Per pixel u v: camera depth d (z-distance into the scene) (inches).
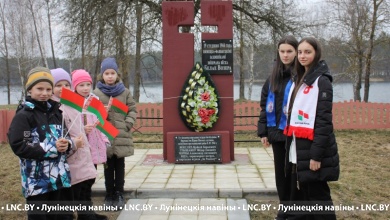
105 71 190.4
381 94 1216.2
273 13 629.3
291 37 156.8
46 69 133.4
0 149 335.0
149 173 235.5
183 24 265.3
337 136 379.9
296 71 143.1
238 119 411.5
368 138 367.9
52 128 131.3
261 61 1080.8
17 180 232.7
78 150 149.6
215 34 262.1
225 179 219.6
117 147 185.2
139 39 614.2
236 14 647.1
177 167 250.4
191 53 265.6
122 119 189.8
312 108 133.0
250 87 889.5
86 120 167.2
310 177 133.6
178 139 260.1
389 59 931.3
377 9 748.0
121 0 569.3
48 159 129.0
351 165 263.0
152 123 414.0
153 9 590.6
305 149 135.1
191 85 260.2
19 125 124.6
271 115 161.9
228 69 263.4
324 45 823.1
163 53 266.5
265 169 241.1
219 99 263.3
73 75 169.6
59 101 154.5
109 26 579.5
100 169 248.5
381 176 235.3
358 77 815.1
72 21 588.4
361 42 775.1
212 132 261.1
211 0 261.9
